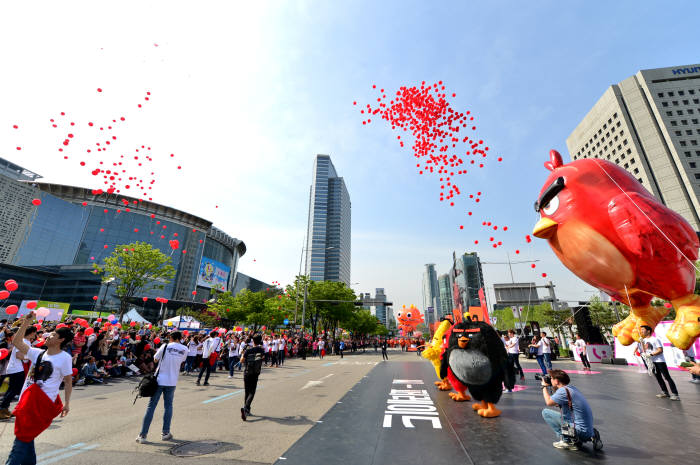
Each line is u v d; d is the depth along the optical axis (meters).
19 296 60.31
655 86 75.44
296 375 14.46
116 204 75.00
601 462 4.00
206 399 8.56
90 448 4.61
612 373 13.57
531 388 9.80
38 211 64.00
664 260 6.97
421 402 7.87
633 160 73.81
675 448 4.46
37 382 3.67
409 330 33.22
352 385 11.02
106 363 11.99
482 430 5.44
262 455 4.34
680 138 70.38
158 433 5.38
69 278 65.25
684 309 7.28
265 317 47.84
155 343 13.51
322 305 44.44
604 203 7.57
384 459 4.18
